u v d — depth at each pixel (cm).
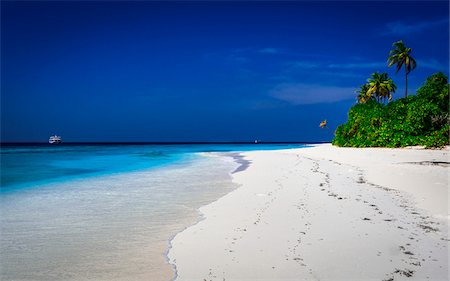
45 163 2731
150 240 657
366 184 1248
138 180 1540
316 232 674
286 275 488
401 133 3641
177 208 931
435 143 3142
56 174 1845
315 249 581
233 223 759
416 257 540
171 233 700
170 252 591
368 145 4056
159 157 3612
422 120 3444
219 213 859
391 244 597
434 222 729
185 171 1955
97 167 2323
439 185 1160
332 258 541
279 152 4178
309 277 480
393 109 3997
